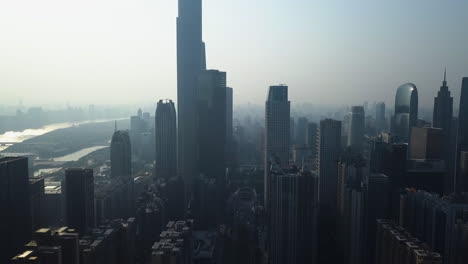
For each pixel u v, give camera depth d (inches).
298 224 5792.3
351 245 5964.6
